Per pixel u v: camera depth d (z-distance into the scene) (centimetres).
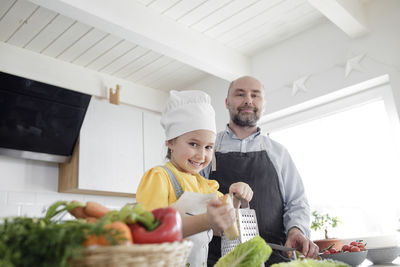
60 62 286
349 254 164
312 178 266
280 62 285
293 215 138
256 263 61
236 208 95
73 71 292
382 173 234
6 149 231
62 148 250
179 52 250
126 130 283
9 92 217
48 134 240
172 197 95
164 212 49
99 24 212
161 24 240
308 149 272
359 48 244
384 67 231
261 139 161
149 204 89
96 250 40
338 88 249
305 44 272
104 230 42
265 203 144
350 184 247
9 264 39
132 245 42
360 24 232
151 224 48
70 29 252
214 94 328
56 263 39
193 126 99
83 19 206
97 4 205
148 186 91
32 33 252
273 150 157
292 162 156
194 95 104
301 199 146
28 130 232
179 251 46
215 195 94
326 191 257
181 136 101
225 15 249
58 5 192
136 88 333
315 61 265
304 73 269
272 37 281
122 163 273
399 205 224
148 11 234
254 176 148
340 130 258
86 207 52
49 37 258
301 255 120
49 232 40
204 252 94
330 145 261
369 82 239
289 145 283
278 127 288
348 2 226
